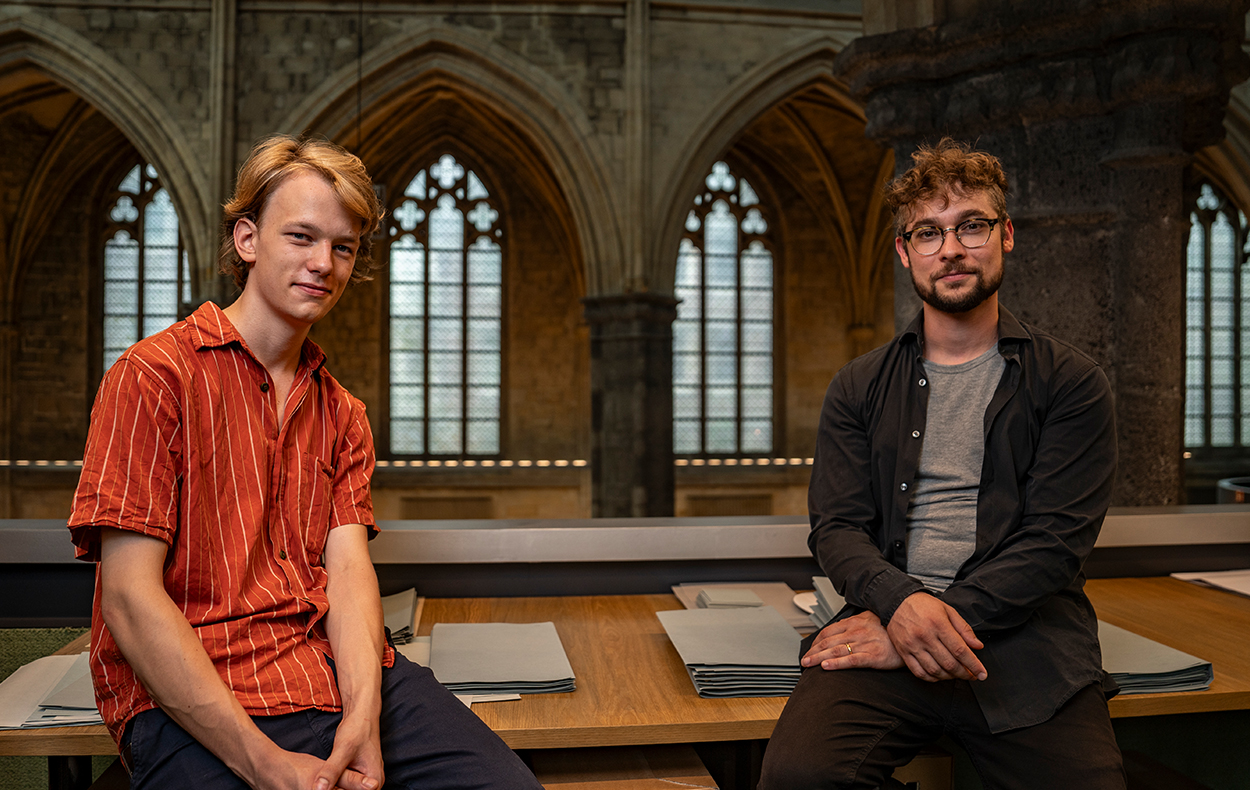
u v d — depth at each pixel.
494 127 14.84
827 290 17.12
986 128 3.03
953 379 1.78
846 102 13.05
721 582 2.60
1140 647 1.89
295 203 1.38
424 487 15.84
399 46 11.66
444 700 1.43
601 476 12.21
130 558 1.23
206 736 1.19
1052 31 2.82
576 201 12.09
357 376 15.91
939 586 1.70
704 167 12.11
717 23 12.05
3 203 14.99
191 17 11.51
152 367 1.28
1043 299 2.98
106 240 15.71
